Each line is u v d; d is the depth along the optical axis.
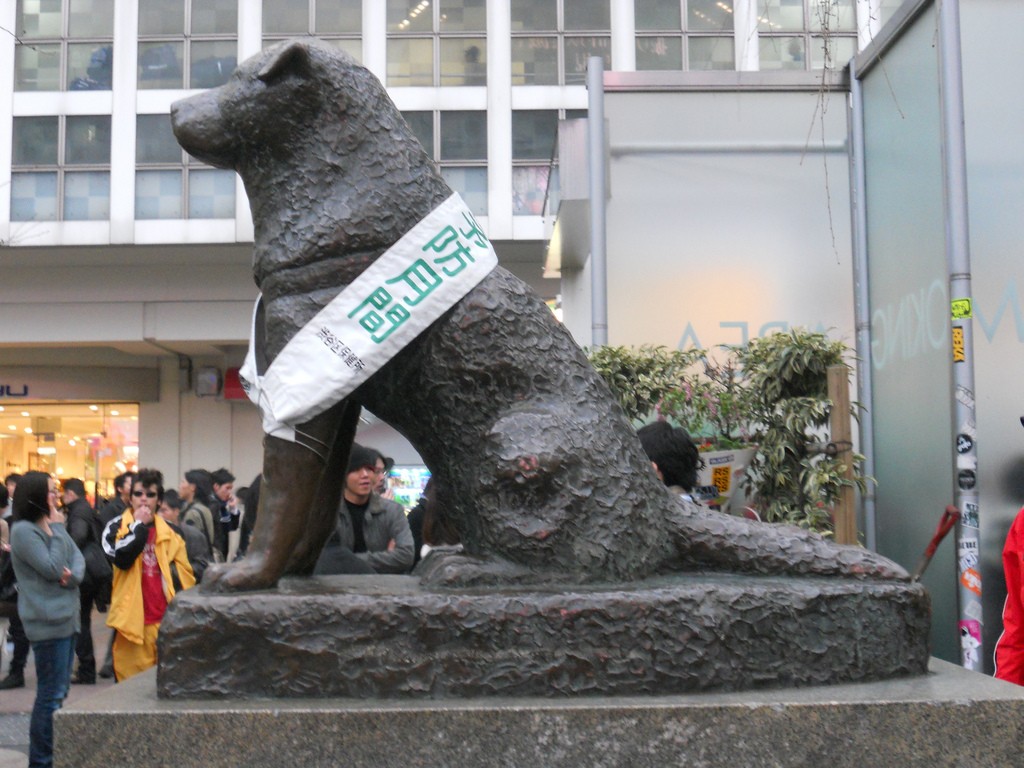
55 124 14.41
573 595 2.20
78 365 16.80
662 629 2.20
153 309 15.24
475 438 2.41
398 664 2.15
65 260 14.98
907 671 2.36
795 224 6.37
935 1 5.14
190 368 16.97
